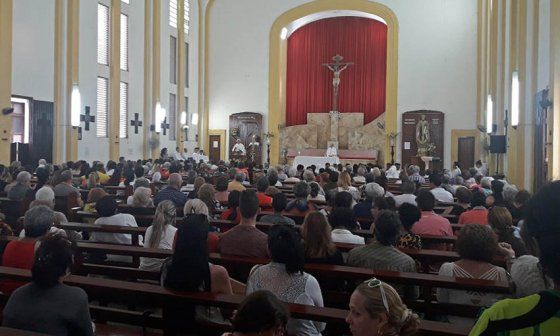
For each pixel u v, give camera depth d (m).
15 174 9.66
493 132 16.27
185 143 22.88
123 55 18.59
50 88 15.05
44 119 14.74
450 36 22.08
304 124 24.86
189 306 3.19
